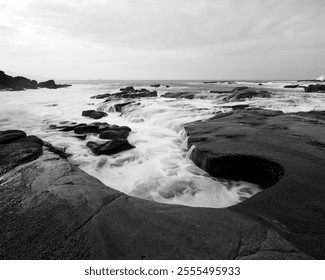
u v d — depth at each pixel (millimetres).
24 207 3322
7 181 4145
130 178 6262
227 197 5117
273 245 2535
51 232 2793
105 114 16234
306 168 4660
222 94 22031
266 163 5227
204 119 11039
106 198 3527
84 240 2648
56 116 16125
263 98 19250
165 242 2578
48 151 6047
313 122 9156
